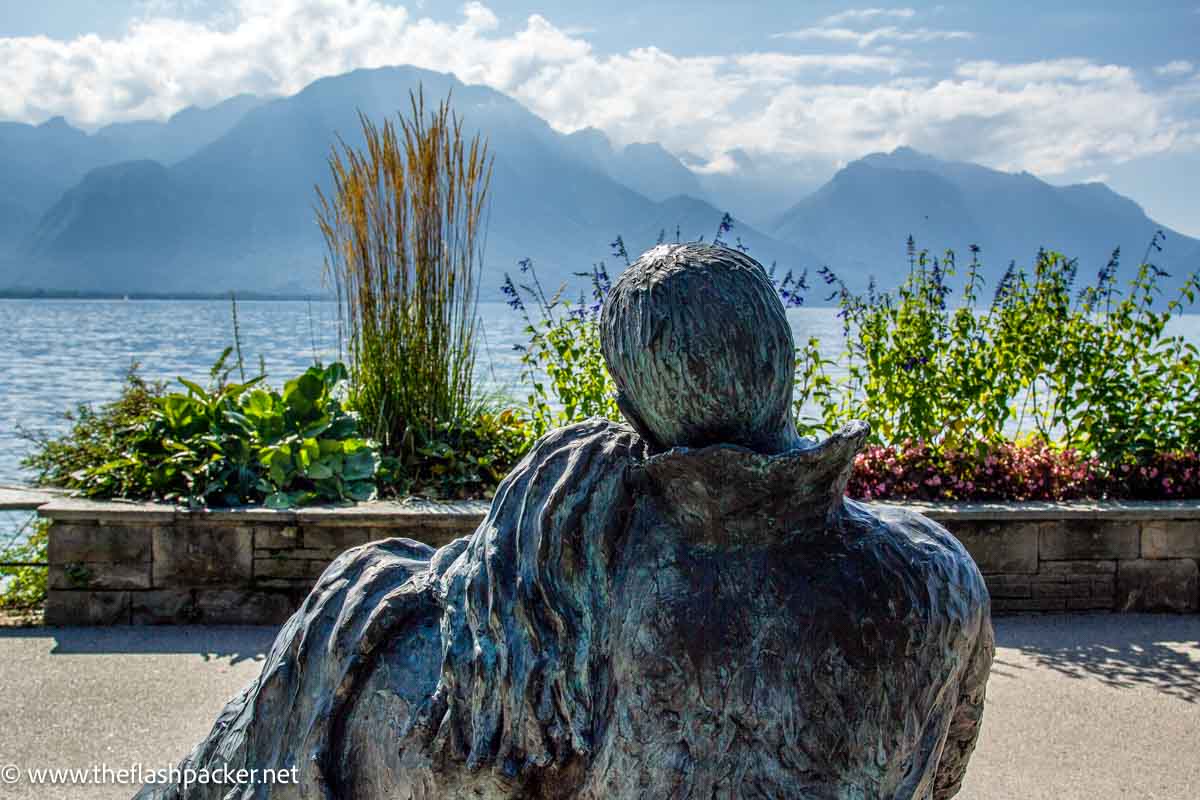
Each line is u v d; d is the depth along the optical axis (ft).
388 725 4.12
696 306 3.78
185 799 4.76
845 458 3.72
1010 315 22.07
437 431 22.41
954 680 4.14
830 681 3.78
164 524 18.31
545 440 4.27
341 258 22.74
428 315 22.72
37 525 22.47
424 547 5.02
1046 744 13.70
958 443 21.67
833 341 41.32
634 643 3.84
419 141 22.26
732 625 3.79
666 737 3.79
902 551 4.01
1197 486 21.13
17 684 15.29
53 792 11.73
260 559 18.44
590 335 21.76
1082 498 20.86
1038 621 19.13
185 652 16.90
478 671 3.95
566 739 3.89
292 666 4.51
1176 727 14.26
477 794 3.97
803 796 3.77
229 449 19.74
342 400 23.43
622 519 4.02
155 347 95.25
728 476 3.69
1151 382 22.00
